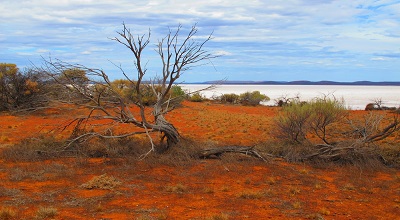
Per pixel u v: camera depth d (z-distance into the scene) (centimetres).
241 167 1127
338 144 1246
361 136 1357
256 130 2055
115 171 1045
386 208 789
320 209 768
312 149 1273
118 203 774
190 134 1841
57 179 951
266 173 1074
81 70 1175
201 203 791
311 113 1334
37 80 2488
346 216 732
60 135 1650
